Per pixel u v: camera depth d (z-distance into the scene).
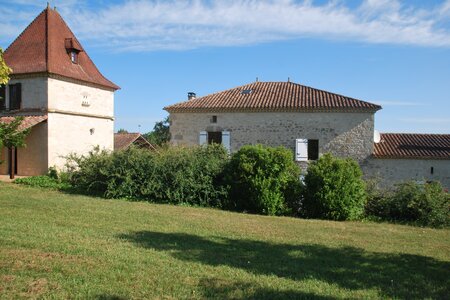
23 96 20.14
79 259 5.79
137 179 14.62
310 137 21.30
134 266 5.64
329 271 6.04
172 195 14.09
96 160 15.45
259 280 5.37
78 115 21.56
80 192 15.18
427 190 13.41
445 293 5.31
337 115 21.09
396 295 5.12
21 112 20.16
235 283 5.18
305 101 21.88
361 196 13.44
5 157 20.64
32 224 8.19
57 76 20.05
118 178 14.66
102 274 5.24
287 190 13.79
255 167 13.82
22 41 21.52
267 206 13.42
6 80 9.88
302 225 10.70
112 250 6.41
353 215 13.11
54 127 19.97
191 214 11.38
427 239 9.61
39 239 6.81
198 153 15.54
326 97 22.34
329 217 13.18
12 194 13.33
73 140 21.23
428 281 5.81
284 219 11.88
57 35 21.67
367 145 20.78
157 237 7.71
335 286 5.34
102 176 15.06
